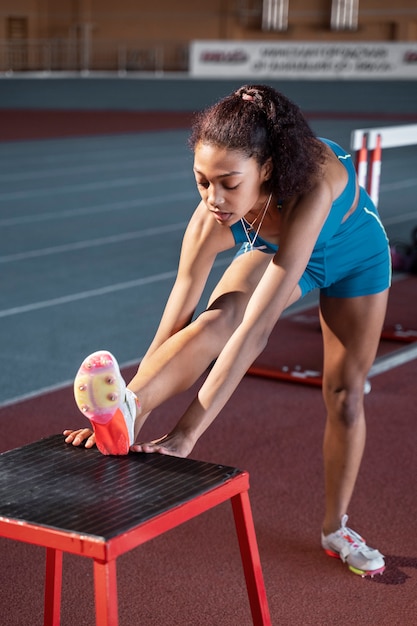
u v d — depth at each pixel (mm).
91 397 2508
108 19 42906
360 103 30266
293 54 37031
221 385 2760
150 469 2607
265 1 41062
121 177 16172
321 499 4383
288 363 6480
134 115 28328
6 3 41750
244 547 2693
